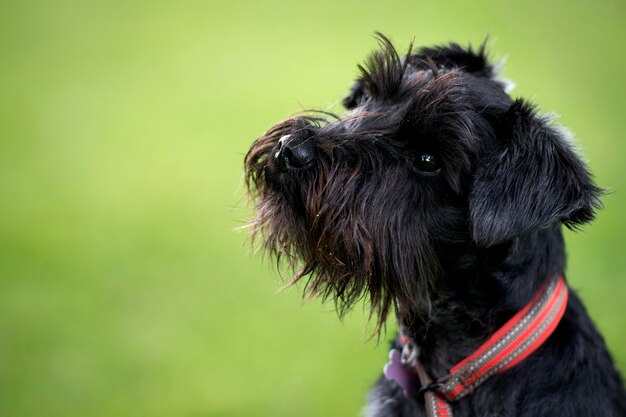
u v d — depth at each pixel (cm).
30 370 847
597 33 2136
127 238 1142
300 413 787
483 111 491
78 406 794
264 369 849
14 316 941
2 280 1020
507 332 484
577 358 491
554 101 1582
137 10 2603
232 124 1622
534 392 480
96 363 862
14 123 1644
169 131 1594
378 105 531
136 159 1451
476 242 452
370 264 490
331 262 499
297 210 501
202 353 882
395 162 496
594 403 482
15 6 2569
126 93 1841
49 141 1548
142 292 1001
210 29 2388
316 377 838
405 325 523
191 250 1108
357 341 890
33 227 1174
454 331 507
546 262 495
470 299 499
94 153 1484
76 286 1012
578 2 2450
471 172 481
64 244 1122
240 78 1920
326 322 936
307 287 530
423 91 493
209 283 1021
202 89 1861
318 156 491
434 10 2422
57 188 1324
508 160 462
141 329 926
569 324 502
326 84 1828
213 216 1219
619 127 1437
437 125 482
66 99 1805
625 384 549
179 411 789
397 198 493
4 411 782
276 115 1653
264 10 2586
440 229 494
